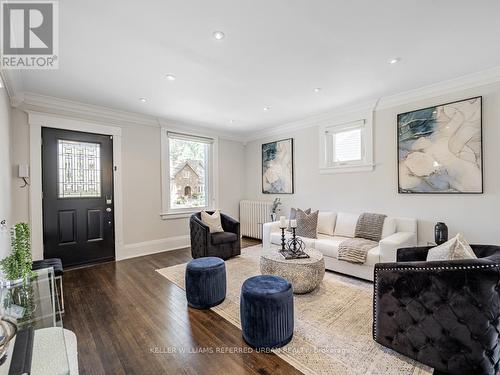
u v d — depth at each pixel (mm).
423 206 3205
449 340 1443
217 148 5453
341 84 3018
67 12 1697
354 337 1857
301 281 2467
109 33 1954
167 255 4215
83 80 2805
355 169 3865
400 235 2924
